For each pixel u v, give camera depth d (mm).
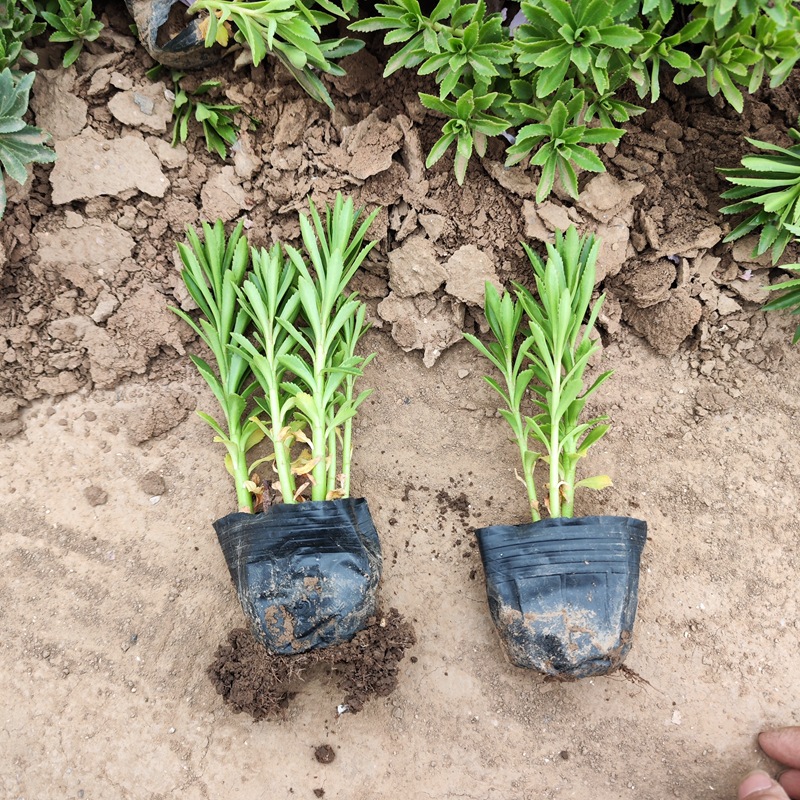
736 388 731
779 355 728
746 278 716
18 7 683
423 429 731
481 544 680
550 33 649
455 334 721
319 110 697
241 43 669
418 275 707
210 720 700
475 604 714
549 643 651
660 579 717
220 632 708
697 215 707
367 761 700
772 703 702
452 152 699
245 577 654
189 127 702
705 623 713
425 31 651
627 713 705
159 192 701
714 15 628
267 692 669
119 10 694
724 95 681
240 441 683
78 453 720
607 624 652
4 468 717
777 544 720
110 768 693
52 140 686
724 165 704
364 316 728
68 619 707
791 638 710
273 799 694
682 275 711
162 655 705
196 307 716
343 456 689
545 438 669
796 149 674
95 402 724
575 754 701
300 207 703
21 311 704
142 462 722
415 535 722
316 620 640
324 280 669
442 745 702
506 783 699
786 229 686
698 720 702
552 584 653
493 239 705
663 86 698
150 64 693
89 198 695
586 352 674
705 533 722
